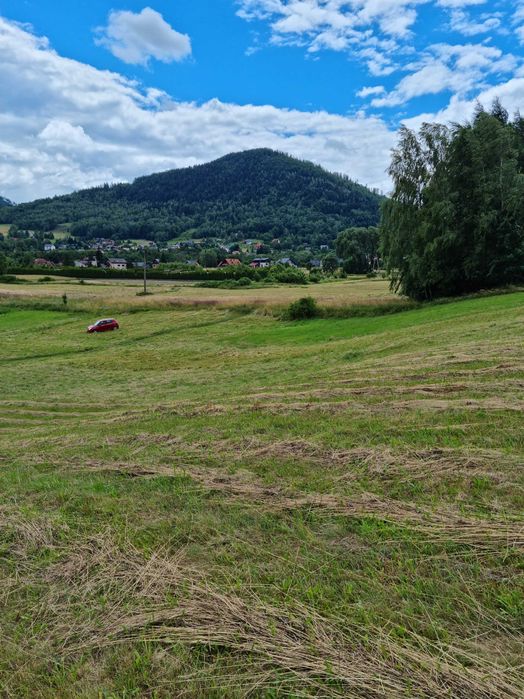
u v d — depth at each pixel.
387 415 7.32
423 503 4.38
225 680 2.66
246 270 85.75
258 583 3.47
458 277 35.28
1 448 9.90
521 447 5.32
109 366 25.80
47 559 4.10
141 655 2.92
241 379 18.05
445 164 35.09
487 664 2.58
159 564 3.84
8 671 2.93
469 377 9.35
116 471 6.30
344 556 3.70
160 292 63.44
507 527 3.78
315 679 2.60
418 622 2.93
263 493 4.97
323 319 36.66
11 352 32.00
